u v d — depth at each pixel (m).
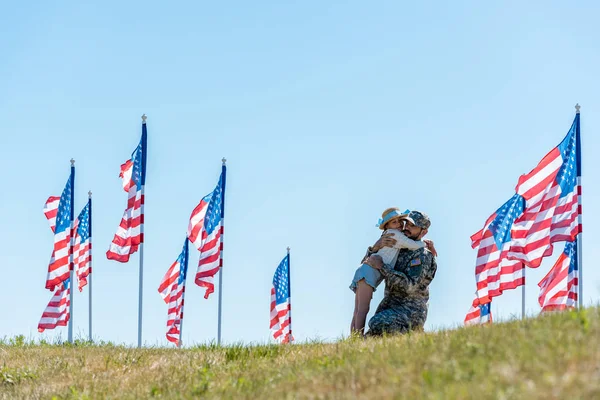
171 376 21.11
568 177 36.34
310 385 16.06
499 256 43.91
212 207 46.03
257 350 23.02
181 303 54.97
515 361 13.68
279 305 64.88
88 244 50.88
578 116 36.19
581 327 15.20
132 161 42.56
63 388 21.55
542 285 42.22
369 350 18.73
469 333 17.88
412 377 14.44
